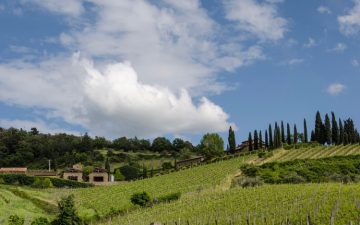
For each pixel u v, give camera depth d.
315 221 42.53
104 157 198.50
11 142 180.88
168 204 69.31
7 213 64.00
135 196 74.44
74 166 151.38
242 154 132.88
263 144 150.12
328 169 91.62
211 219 52.16
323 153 119.75
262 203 55.78
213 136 179.75
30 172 141.38
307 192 57.88
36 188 100.50
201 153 176.88
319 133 141.25
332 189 57.84
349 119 137.50
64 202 65.69
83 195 88.25
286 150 129.62
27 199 75.69
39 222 60.19
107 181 138.88
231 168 103.94
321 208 46.84
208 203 62.25
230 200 61.06
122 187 95.25
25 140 185.88
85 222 66.88
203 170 109.31
